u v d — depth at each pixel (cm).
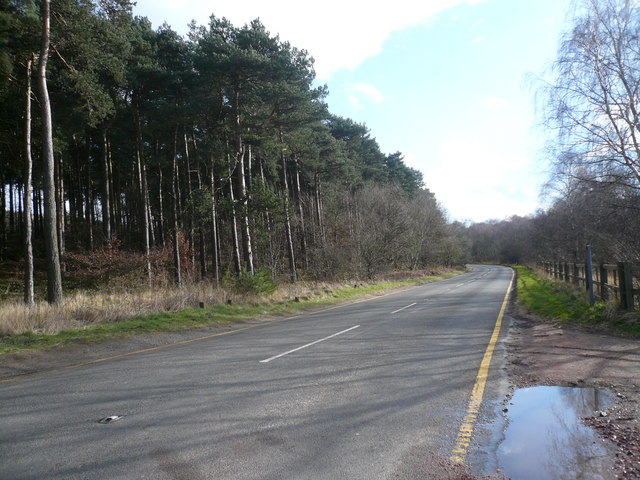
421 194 6047
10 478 362
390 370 709
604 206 1324
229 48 2355
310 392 594
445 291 2641
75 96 2117
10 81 1797
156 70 2572
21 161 2291
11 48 1667
